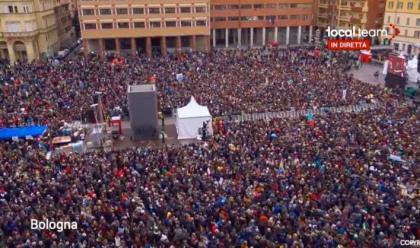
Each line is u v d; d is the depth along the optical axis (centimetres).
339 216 2506
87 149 4288
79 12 9481
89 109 4938
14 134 4225
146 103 4512
